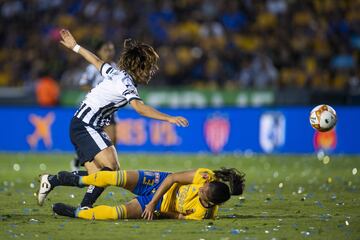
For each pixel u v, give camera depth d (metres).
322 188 37.06
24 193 34.22
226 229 23.45
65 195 33.31
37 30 80.12
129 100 25.98
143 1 79.44
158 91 68.44
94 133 26.95
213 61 73.38
